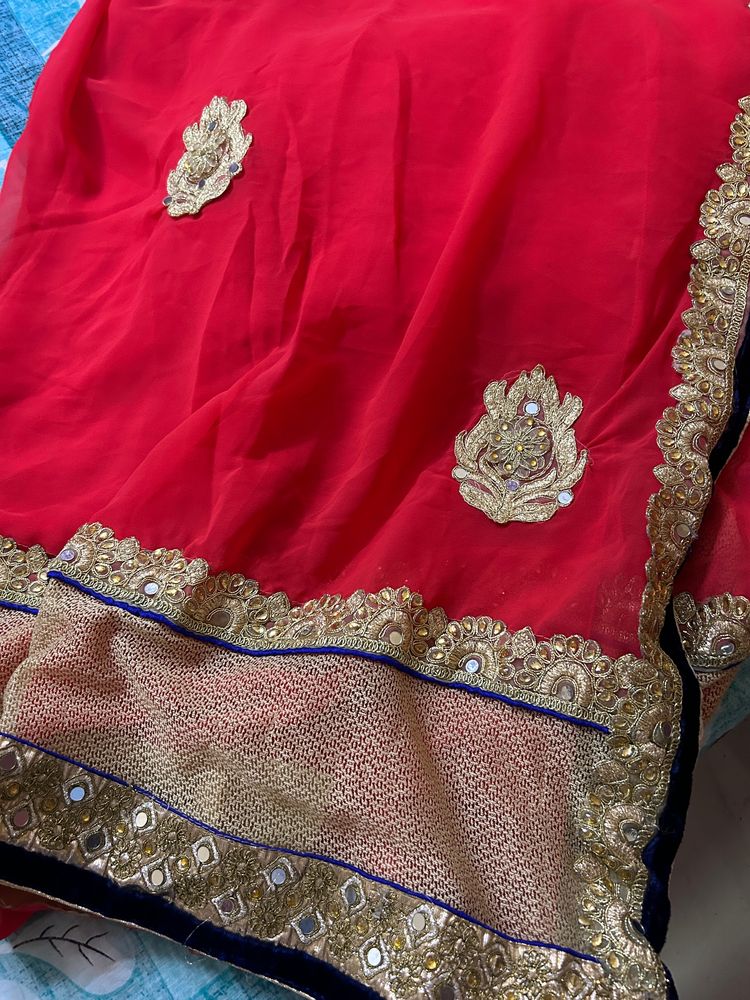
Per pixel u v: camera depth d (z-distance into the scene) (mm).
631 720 715
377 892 698
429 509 827
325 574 817
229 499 833
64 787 766
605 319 869
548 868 695
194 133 1056
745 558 790
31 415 995
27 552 889
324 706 726
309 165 980
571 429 840
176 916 738
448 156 977
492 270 902
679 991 1009
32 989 783
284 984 702
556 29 969
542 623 754
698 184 892
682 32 981
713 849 1097
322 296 918
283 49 1069
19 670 785
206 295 977
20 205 1156
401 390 854
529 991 660
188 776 762
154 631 781
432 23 1035
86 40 1200
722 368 839
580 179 920
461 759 729
